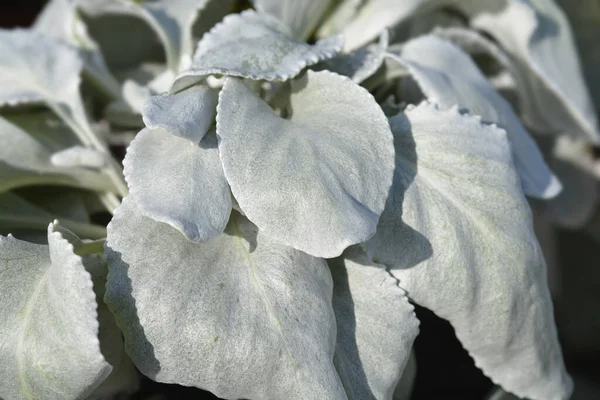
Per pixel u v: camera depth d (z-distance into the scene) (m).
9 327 0.36
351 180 0.37
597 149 0.61
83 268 0.34
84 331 0.34
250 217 0.35
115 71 0.55
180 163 0.37
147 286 0.36
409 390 0.45
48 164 0.43
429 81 0.42
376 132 0.38
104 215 0.47
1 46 0.47
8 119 0.46
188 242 0.37
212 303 0.36
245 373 0.36
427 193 0.39
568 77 0.51
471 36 0.50
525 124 0.56
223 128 0.37
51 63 0.46
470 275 0.39
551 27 0.53
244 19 0.44
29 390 0.35
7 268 0.36
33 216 0.43
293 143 0.37
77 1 0.51
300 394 0.36
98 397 0.41
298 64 0.39
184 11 0.50
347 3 0.50
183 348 0.36
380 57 0.42
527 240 0.40
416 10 0.49
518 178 0.41
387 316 0.39
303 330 0.36
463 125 0.41
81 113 0.45
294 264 0.37
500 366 0.41
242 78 0.40
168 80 0.48
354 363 0.38
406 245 0.39
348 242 0.35
